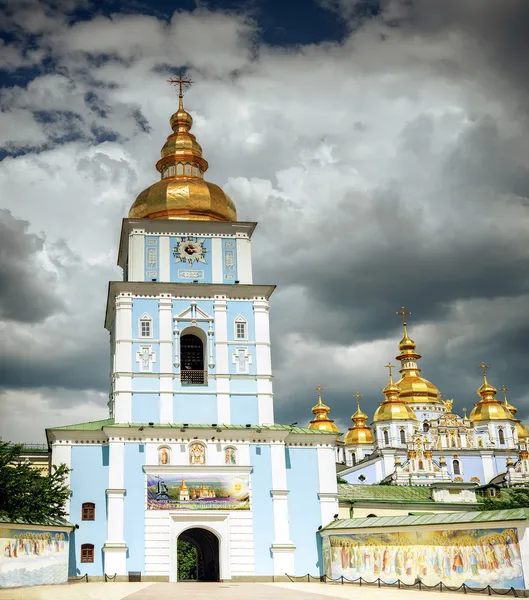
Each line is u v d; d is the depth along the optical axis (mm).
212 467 60656
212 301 64938
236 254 66938
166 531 59000
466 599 39938
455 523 46219
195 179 71125
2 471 52000
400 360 148875
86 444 60531
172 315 64000
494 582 43281
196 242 66500
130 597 39906
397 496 77250
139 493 59438
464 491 79250
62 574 54219
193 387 62906
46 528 51938
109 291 66000
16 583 47219
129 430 60250
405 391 143625
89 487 59562
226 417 62625
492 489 89000
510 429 138250
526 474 123562
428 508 73500
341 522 58031
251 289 65500
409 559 49562
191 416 62281
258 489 61062
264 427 62344
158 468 59969
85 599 38688
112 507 58812
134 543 58469
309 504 62312
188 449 60875
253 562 59562
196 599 38500
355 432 147375
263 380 63906
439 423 133625
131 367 62344
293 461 63156
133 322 63312
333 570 57406
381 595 42438
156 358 62844
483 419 138750
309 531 61656
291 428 63094
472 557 44938
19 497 51969
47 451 68062
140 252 65438
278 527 60531
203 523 59625
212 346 63938
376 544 52781
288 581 59531
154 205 68812
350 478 126938
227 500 60344
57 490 55125
